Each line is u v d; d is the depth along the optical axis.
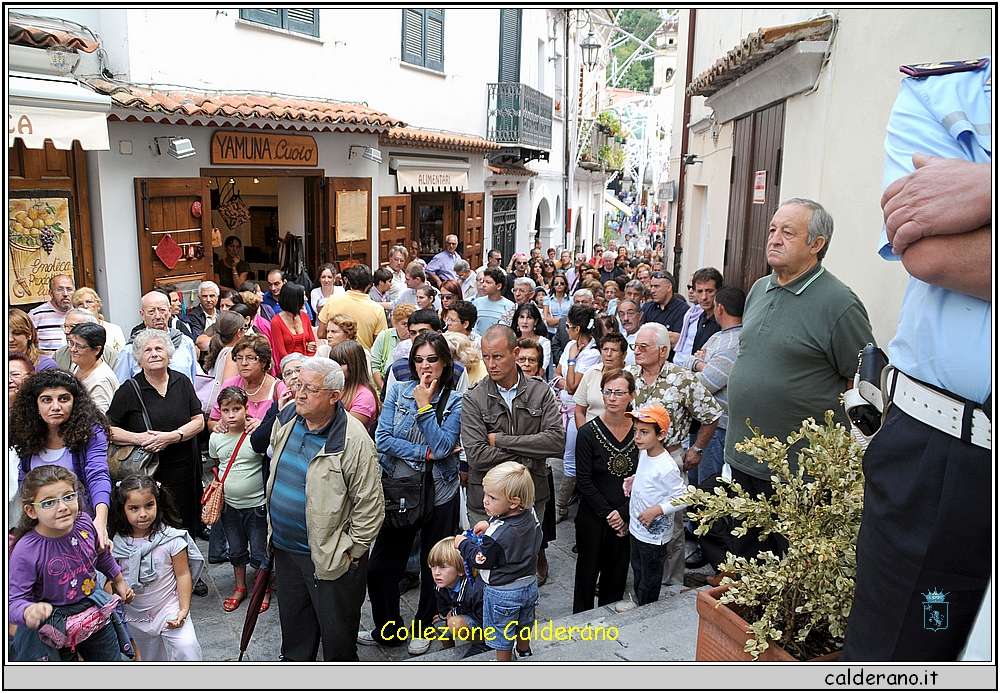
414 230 15.54
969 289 1.50
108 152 7.18
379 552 4.32
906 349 1.72
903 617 1.72
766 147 6.95
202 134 8.25
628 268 16.94
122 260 7.44
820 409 3.33
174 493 5.02
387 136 11.85
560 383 6.82
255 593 4.05
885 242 1.68
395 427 4.27
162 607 3.78
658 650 3.39
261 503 4.74
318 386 3.62
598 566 4.52
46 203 6.73
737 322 5.03
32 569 3.07
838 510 2.34
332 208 10.70
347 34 10.91
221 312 6.11
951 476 1.61
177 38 7.91
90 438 3.85
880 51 4.34
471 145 14.70
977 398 1.57
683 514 4.46
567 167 25.16
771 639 2.37
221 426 4.95
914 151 1.67
